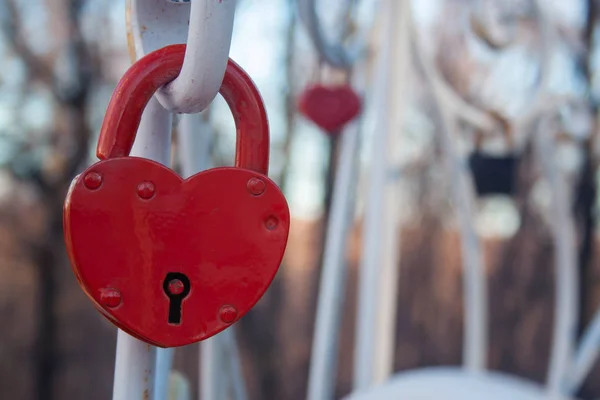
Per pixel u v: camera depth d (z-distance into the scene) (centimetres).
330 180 1017
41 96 1048
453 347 1170
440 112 172
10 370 1184
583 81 884
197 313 57
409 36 157
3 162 1045
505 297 1107
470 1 168
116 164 55
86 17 1048
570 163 958
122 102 58
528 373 1097
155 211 56
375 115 156
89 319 1177
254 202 58
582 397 982
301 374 1111
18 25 1023
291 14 973
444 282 1178
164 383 81
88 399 1166
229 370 132
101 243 55
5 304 1185
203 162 106
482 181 199
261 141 61
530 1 164
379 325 154
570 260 193
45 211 1078
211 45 54
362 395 140
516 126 169
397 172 155
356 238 1038
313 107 155
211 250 57
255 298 58
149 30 65
